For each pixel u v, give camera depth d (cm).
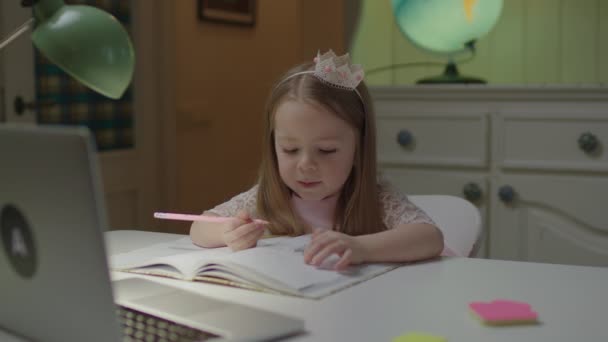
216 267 99
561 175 208
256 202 140
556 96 205
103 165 289
